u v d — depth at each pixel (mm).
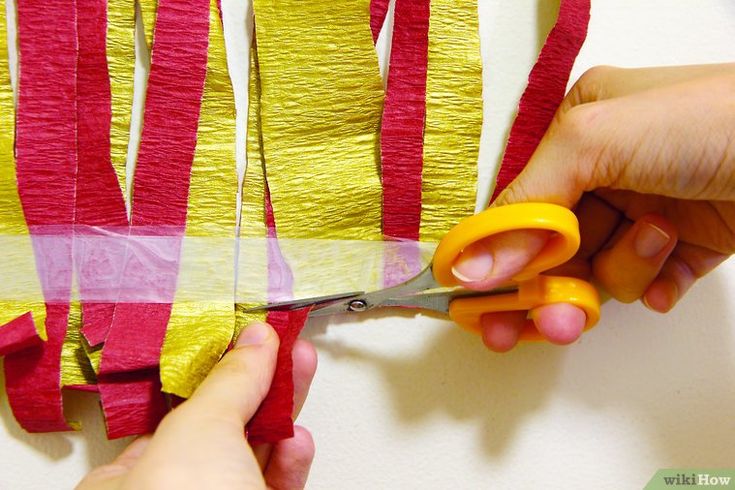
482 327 460
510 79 522
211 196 463
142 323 437
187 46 467
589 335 506
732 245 474
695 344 511
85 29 470
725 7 553
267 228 465
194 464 329
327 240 464
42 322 436
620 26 547
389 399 484
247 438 412
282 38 475
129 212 465
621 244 456
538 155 409
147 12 482
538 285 427
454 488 481
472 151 477
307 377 441
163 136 461
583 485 490
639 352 507
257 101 482
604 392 501
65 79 464
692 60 545
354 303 450
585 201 493
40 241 452
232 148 470
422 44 480
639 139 377
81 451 458
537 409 494
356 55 475
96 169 458
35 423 435
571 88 479
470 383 491
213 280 453
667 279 484
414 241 469
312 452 448
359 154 473
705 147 369
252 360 388
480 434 487
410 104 473
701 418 503
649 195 476
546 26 530
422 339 490
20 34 464
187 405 361
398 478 479
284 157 467
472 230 376
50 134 459
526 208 370
